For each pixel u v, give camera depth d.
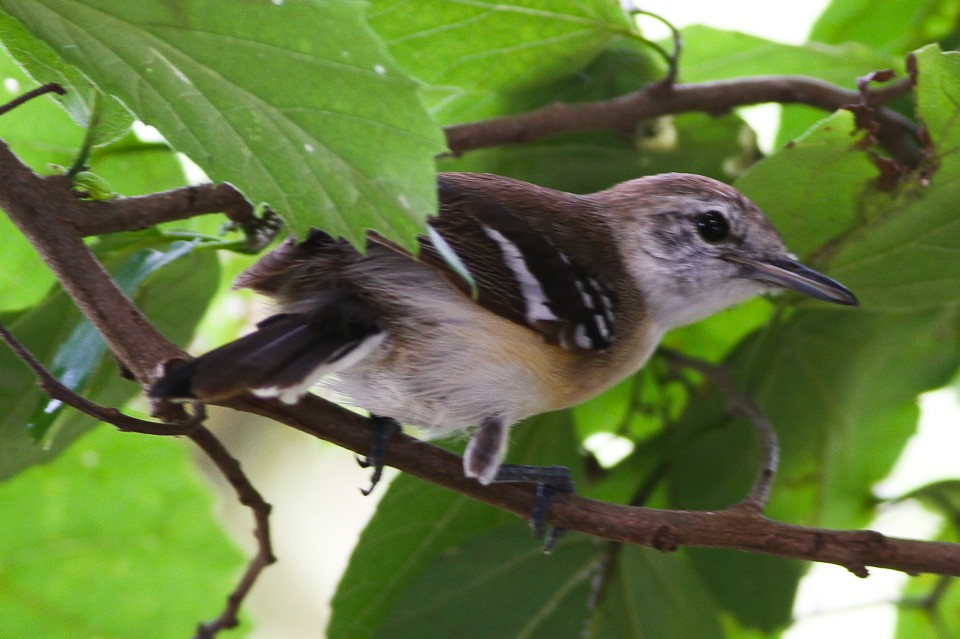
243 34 1.80
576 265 1.85
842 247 1.85
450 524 1.86
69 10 1.80
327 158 1.81
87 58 1.81
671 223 1.87
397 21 1.85
